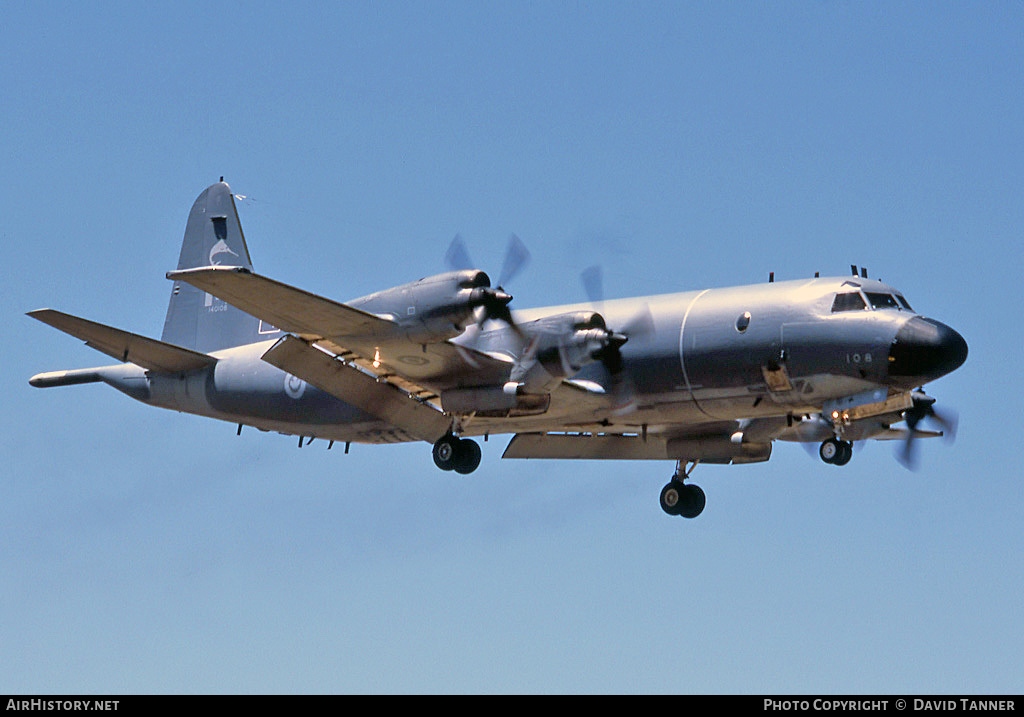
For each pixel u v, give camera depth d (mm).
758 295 74562
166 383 92812
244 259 95000
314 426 88438
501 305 71000
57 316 80062
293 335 73312
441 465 79688
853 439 82125
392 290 72562
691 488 88812
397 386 79188
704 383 75125
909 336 69500
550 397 77188
